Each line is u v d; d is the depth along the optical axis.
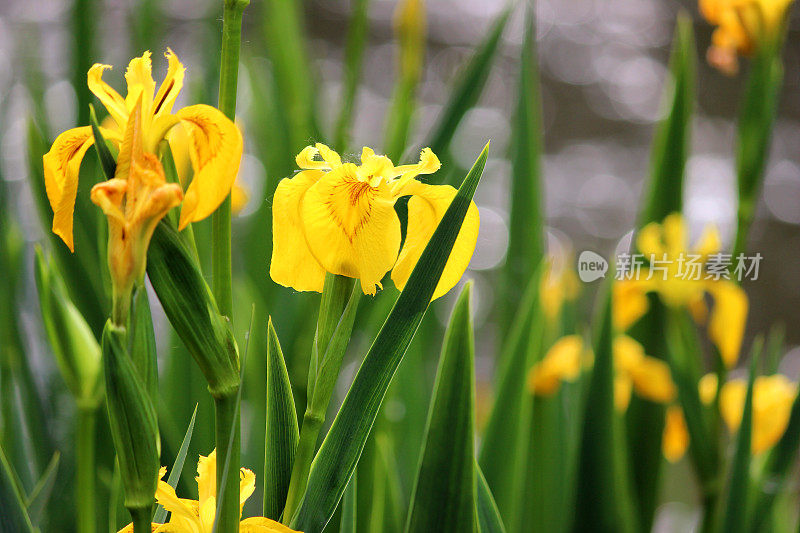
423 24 2.61
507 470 2.19
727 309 2.11
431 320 2.64
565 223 6.57
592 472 1.99
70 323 1.88
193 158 1.63
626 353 2.35
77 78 2.26
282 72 2.55
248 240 2.41
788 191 6.51
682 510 3.67
